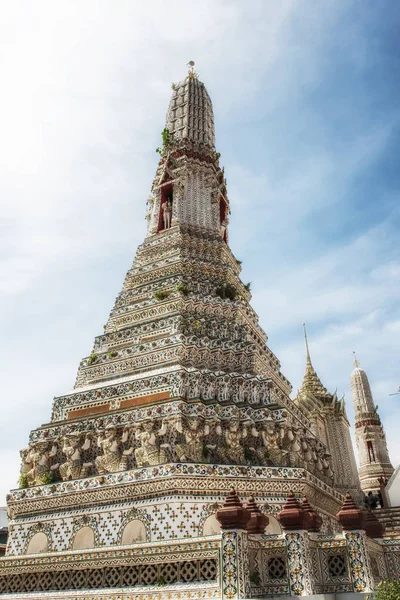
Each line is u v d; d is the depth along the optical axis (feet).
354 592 45.39
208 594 44.55
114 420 79.92
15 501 79.66
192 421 73.87
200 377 82.33
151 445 73.00
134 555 51.29
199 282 111.75
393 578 56.29
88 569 54.19
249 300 126.52
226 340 96.84
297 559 45.98
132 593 48.70
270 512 70.23
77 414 88.02
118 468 75.20
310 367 174.09
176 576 48.11
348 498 50.11
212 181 140.87
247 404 82.69
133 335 100.78
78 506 73.72
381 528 59.88
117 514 69.56
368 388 196.75
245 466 72.28
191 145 146.51
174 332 95.14
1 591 59.72
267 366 100.22
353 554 46.96
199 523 65.46
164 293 108.27
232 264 129.90
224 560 44.80
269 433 78.07
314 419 148.66
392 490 134.92
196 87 166.61
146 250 126.52
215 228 131.44
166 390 80.53
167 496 66.85
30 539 75.31
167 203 134.41
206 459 73.77
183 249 121.19
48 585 56.75
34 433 86.63
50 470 82.38
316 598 43.47
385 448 184.55
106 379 95.04
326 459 97.55
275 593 45.37
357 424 190.60
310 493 77.20
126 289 120.57
